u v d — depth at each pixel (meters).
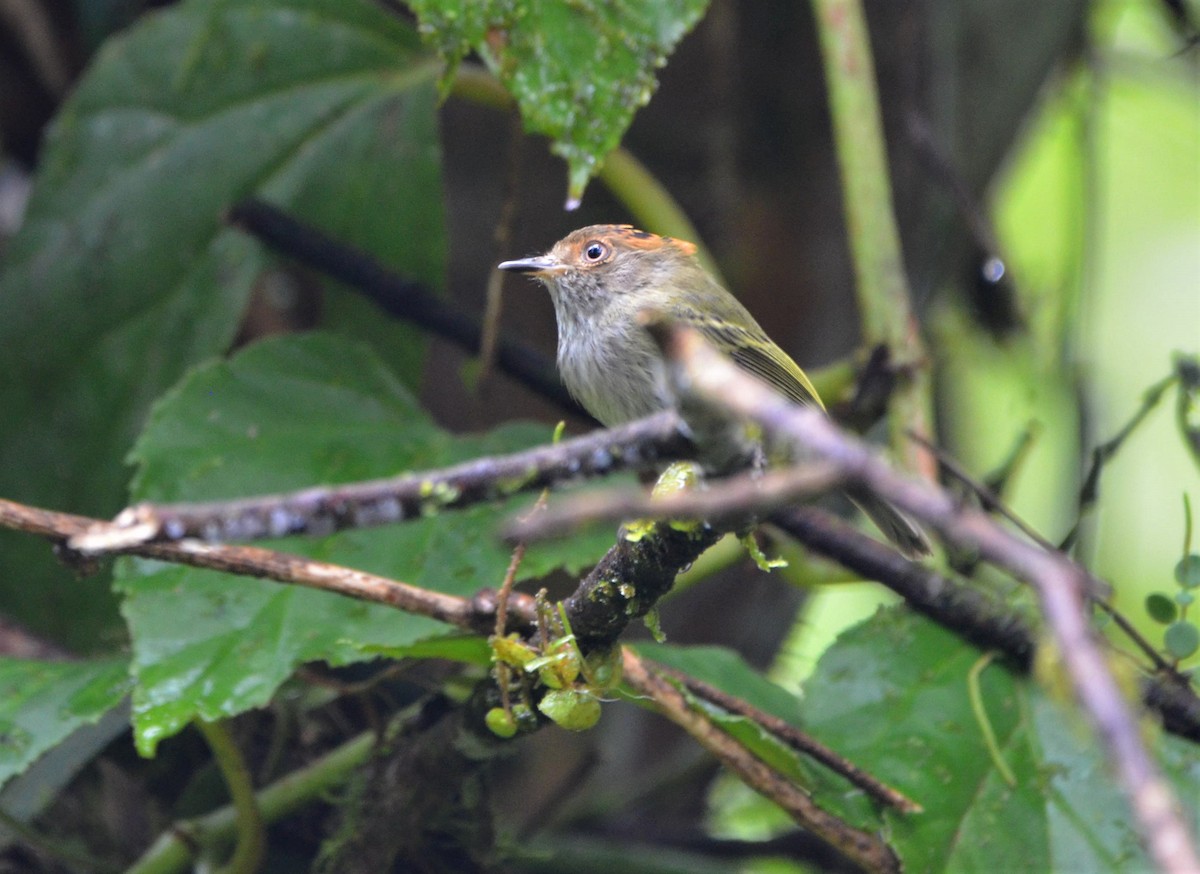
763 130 9.77
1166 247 14.32
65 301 8.38
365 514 3.85
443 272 8.52
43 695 5.96
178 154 8.44
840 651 6.55
